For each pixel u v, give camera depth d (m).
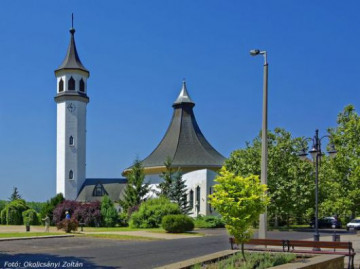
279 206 47.81
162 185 61.81
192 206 60.38
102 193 79.00
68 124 79.75
